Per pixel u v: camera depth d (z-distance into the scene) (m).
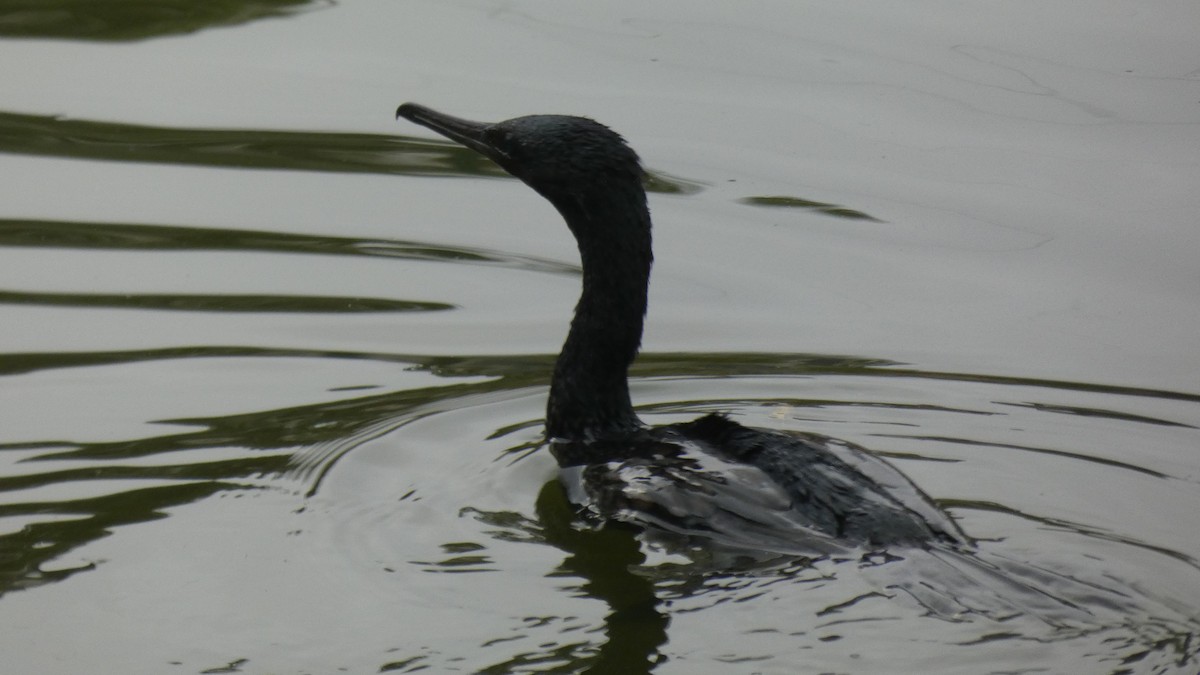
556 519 9.10
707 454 9.24
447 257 13.16
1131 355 11.68
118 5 17.61
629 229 10.18
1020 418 10.67
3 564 8.49
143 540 8.80
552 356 11.61
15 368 11.09
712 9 18.11
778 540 8.52
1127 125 15.20
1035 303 12.48
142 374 11.11
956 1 18.31
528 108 15.14
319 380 11.12
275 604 8.13
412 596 8.20
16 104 15.23
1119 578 8.22
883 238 13.50
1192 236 13.41
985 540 8.72
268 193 14.09
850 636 7.66
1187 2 18.25
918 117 15.45
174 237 13.24
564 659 7.58
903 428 10.51
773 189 14.23
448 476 9.69
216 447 10.02
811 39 17.20
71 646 7.74
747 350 11.82
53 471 9.62
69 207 13.62
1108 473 9.78
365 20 17.61
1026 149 14.84
